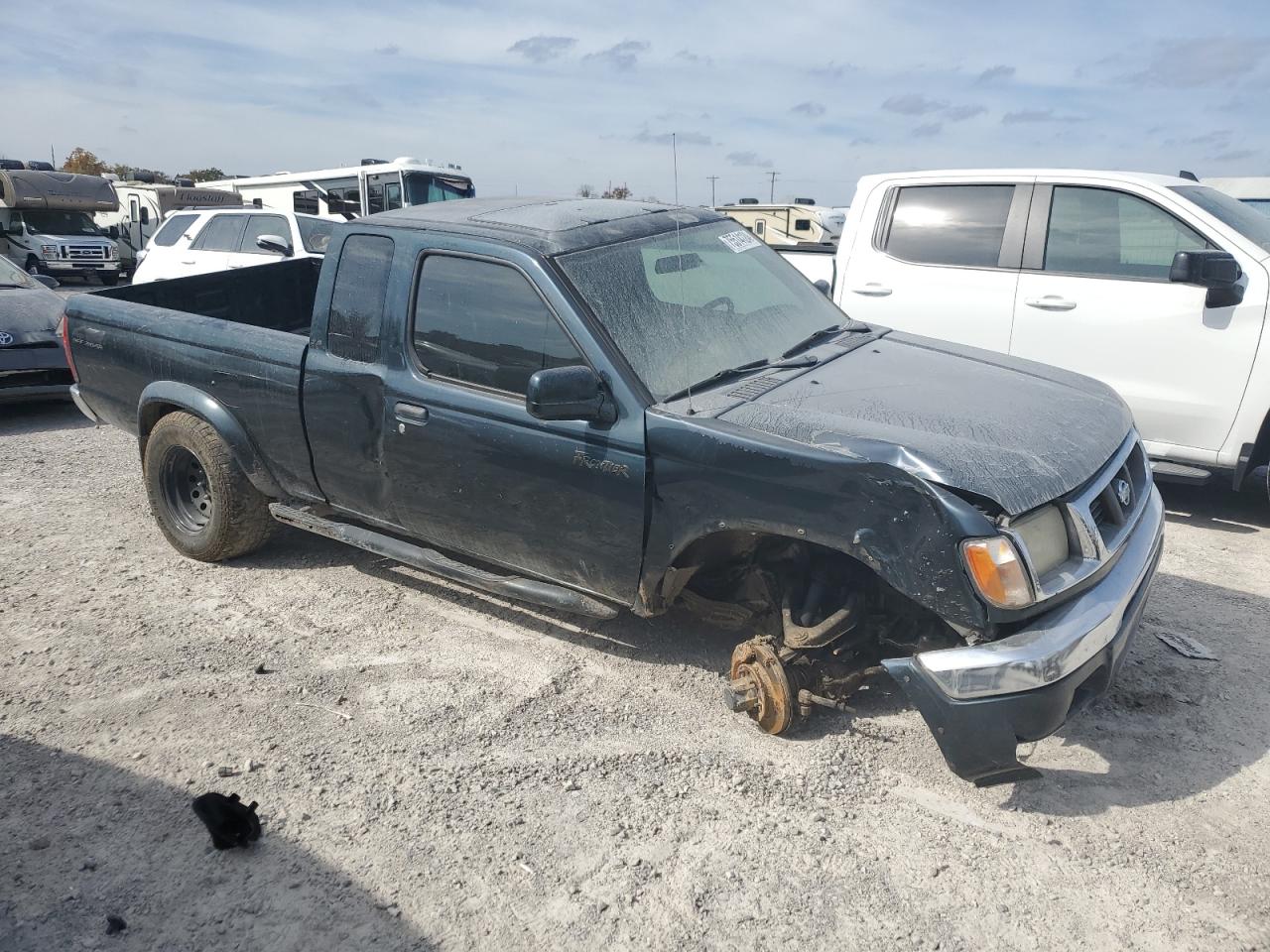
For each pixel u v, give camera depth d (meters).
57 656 4.24
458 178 21.78
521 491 3.78
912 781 3.30
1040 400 3.62
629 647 4.28
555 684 3.96
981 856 2.93
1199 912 2.69
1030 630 2.89
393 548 4.39
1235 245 5.55
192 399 4.89
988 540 2.83
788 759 3.43
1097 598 3.03
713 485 3.30
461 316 3.92
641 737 3.58
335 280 4.31
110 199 26.61
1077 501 3.09
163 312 5.16
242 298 6.46
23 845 3.02
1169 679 3.94
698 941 2.62
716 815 3.13
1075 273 6.04
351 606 4.73
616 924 2.68
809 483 3.10
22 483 6.81
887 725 3.63
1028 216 6.23
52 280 10.43
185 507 5.33
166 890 2.83
